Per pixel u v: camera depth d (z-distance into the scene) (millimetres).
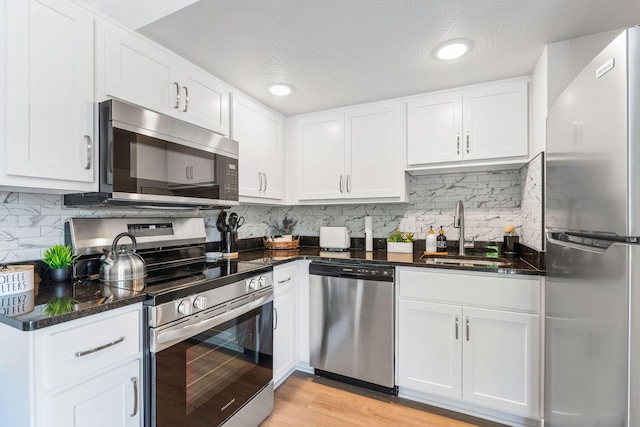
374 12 1311
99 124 1283
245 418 1604
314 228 3000
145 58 1469
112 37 1334
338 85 2068
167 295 1191
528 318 1642
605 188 824
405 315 1932
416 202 2598
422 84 2062
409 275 1921
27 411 865
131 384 1105
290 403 1908
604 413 830
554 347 1232
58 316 902
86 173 1239
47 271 1359
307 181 2627
